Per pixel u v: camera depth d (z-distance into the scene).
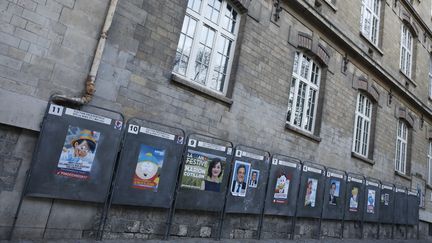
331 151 10.57
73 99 5.47
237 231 7.71
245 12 8.41
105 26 5.86
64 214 5.40
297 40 9.65
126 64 6.20
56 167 5.18
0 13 4.96
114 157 5.73
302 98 10.12
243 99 8.13
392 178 13.73
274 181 8.18
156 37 6.64
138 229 6.18
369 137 13.00
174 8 6.96
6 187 4.96
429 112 16.91
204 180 6.87
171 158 6.43
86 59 5.70
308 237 9.37
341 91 11.21
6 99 4.91
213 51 7.96
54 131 5.19
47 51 5.32
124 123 6.02
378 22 14.17
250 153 7.71
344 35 11.11
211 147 7.00
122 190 5.81
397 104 14.61
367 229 11.65
